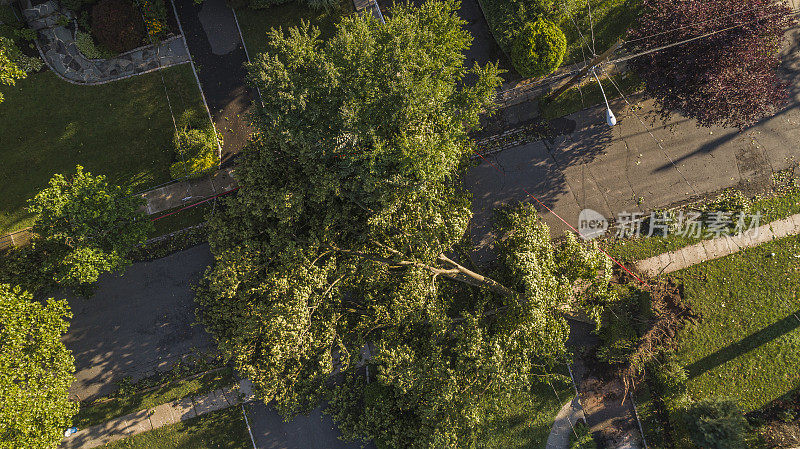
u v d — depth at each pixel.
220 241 17.05
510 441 20.55
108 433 20.36
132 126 19.61
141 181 19.77
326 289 16.58
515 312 17.03
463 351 16.38
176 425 20.56
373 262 16.45
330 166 14.99
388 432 18.89
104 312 20.36
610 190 20.80
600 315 19.20
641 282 20.34
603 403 20.52
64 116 19.42
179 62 19.66
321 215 16.72
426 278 17.03
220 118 19.95
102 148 19.58
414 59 13.85
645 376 20.48
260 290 16.38
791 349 20.41
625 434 20.48
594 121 20.50
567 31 19.52
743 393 20.39
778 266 20.61
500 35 19.02
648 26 16.25
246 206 16.05
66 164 19.47
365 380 20.50
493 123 20.55
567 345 20.64
